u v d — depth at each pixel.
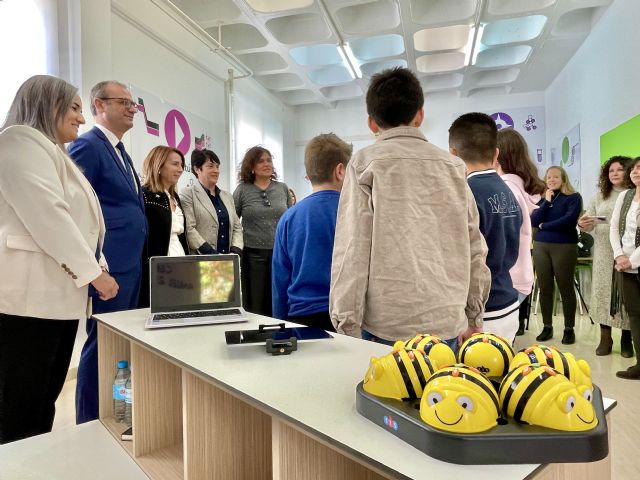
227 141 5.05
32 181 1.26
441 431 0.48
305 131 7.56
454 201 1.10
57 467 1.01
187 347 0.94
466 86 6.32
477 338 0.71
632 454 1.72
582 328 3.90
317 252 1.35
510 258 1.42
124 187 1.80
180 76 4.10
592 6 4.14
